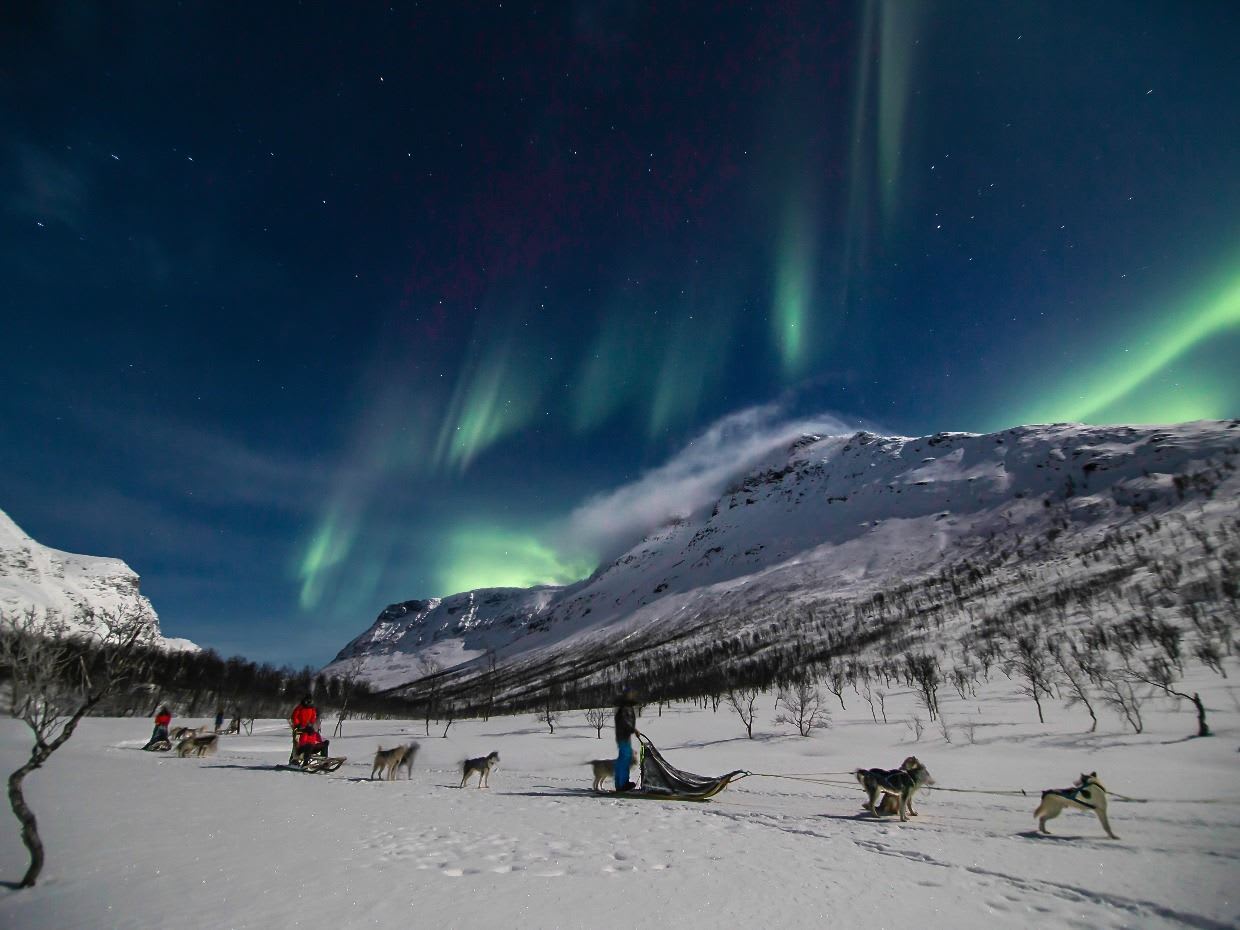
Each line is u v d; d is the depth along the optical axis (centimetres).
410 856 860
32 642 804
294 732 2392
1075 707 5456
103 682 862
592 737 6103
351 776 2272
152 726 5544
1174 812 1271
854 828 1099
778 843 955
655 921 595
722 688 13712
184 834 998
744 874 765
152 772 1972
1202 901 648
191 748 3038
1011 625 13438
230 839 964
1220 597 9431
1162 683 4769
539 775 2612
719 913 619
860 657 15088
